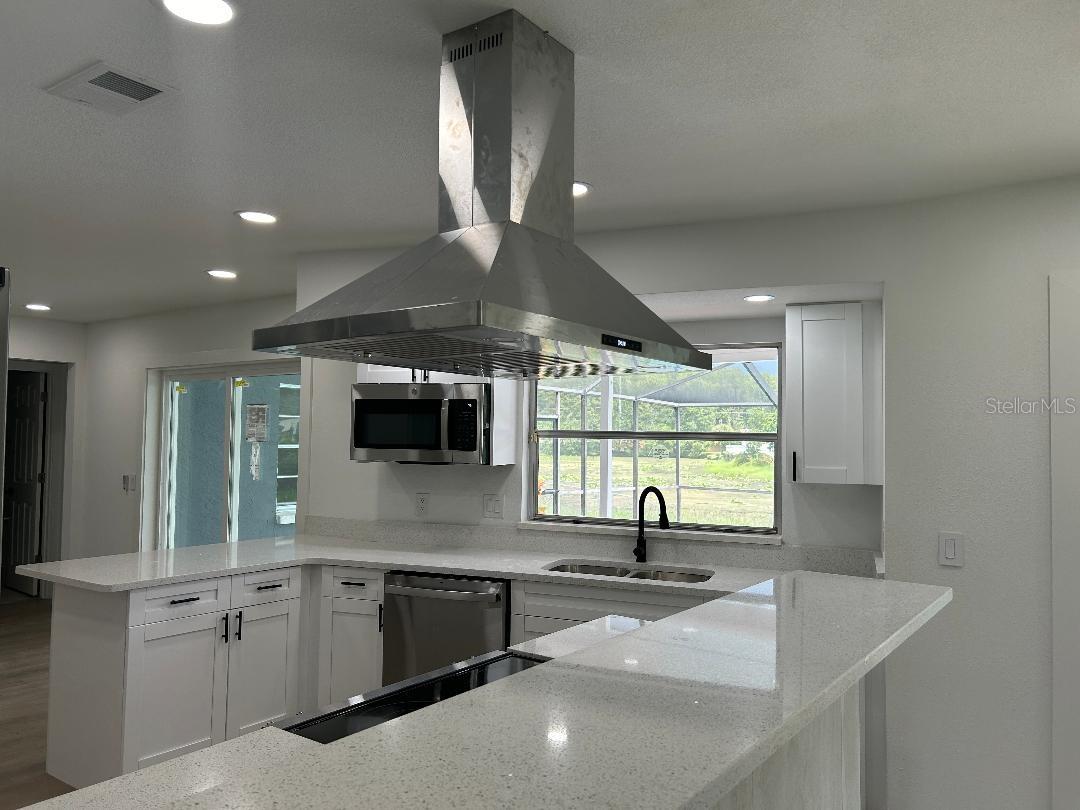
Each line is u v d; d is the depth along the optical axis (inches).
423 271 76.4
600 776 45.4
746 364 164.4
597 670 65.7
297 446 219.8
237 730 137.7
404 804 42.2
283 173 120.2
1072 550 114.8
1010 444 119.1
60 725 132.0
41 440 282.8
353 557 151.5
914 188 121.8
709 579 141.9
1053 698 115.0
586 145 106.5
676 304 150.5
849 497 148.9
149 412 255.0
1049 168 114.0
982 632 119.4
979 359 121.5
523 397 170.7
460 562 147.0
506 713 56.0
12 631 235.1
